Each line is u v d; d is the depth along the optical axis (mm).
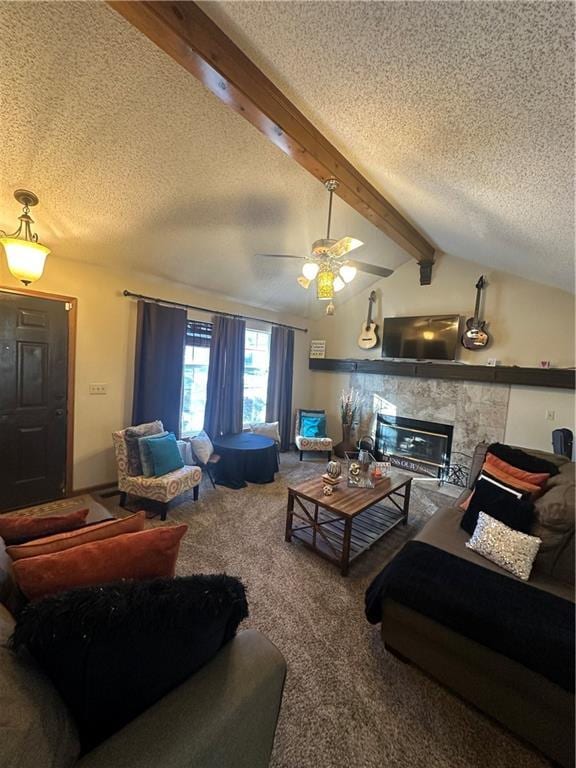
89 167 2137
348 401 5246
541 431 3775
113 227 2771
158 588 847
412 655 1581
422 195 2395
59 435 3076
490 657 1337
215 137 2047
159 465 3014
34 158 1998
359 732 1312
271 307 5051
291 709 1382
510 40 880
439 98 1230
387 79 1217
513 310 3963
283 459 4922
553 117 1095
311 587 2139
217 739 778
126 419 3557
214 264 3650
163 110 1805
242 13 1162
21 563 944
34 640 717
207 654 916
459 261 4324
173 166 2232
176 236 3062
